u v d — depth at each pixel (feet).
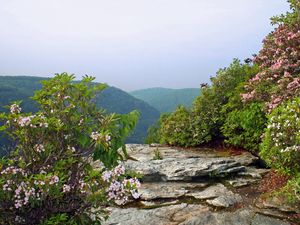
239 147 44.57
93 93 16.96
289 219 23.68
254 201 27.17
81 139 16.14
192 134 47.88
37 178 14.37
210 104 49.06
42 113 16.55
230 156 41.32
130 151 44.91
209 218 24.47
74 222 16.02
